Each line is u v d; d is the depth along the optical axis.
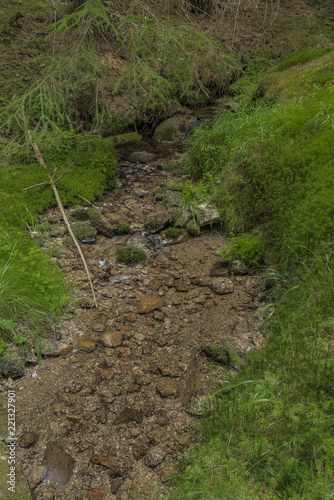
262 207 4.13
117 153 7.04
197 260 4.18
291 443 1.98
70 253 4.20
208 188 5.13
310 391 2.19
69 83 5.22
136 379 2.80
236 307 3.45
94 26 6.40
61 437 2.40
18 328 2.98
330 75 5.87
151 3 7.03
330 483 1.70
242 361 2.83
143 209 5.24
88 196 5.25
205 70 8.93
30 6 9.33
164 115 8.27
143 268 4.07
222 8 10.16
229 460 1.94
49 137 4.58
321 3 12.46
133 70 5.12
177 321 3.35
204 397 2.60
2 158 5.56
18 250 3.59
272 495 1.76
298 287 3.14
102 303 3.55
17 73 7.43
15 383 2.74
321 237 3.34
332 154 4.00
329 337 2.55
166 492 2.09
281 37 10.86
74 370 2.86
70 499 2.08
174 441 2.37
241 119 6.03
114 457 2.29
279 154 4.27
